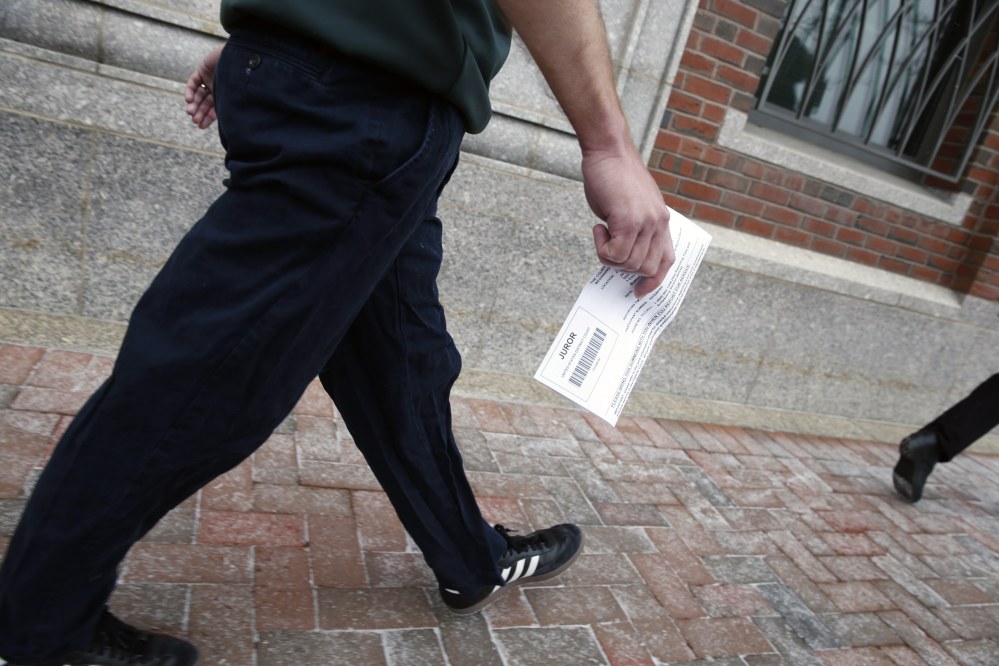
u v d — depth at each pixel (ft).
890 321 14.01
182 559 5.94
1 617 3.80
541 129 10.48
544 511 8.15
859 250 13.93
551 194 10.69
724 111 11.86
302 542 6.53
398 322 4.81
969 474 13.29
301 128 3.37
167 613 5.36
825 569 8.66
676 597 7.31
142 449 3.58
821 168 12.87
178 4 8.68
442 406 5.32
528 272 10.98
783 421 13.26
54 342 8.63
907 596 8.57
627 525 8.36
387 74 3.40
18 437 6.82
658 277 4.27
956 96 14.26
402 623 5.92
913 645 7.66
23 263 8.92
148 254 9.32
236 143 3.53
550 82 3.70
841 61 13.52
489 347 11.24
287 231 3.44
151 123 8.86
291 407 4.01
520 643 6.08
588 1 3.46
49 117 8.52
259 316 3.49
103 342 8.93
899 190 13.66
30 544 3.66
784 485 10.60
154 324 3.54
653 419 11.57
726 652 6.72
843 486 11.17
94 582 3.88
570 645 6.22
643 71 10.81
